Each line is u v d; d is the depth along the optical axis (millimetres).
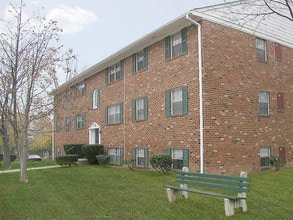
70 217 7625
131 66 18672
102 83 22359
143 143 17094
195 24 13812
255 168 14727
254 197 9141
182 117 14297
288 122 16828
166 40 15680
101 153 21047
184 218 7195
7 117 13688
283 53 17172
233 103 14219
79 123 26328
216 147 13391
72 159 19750
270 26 16672
